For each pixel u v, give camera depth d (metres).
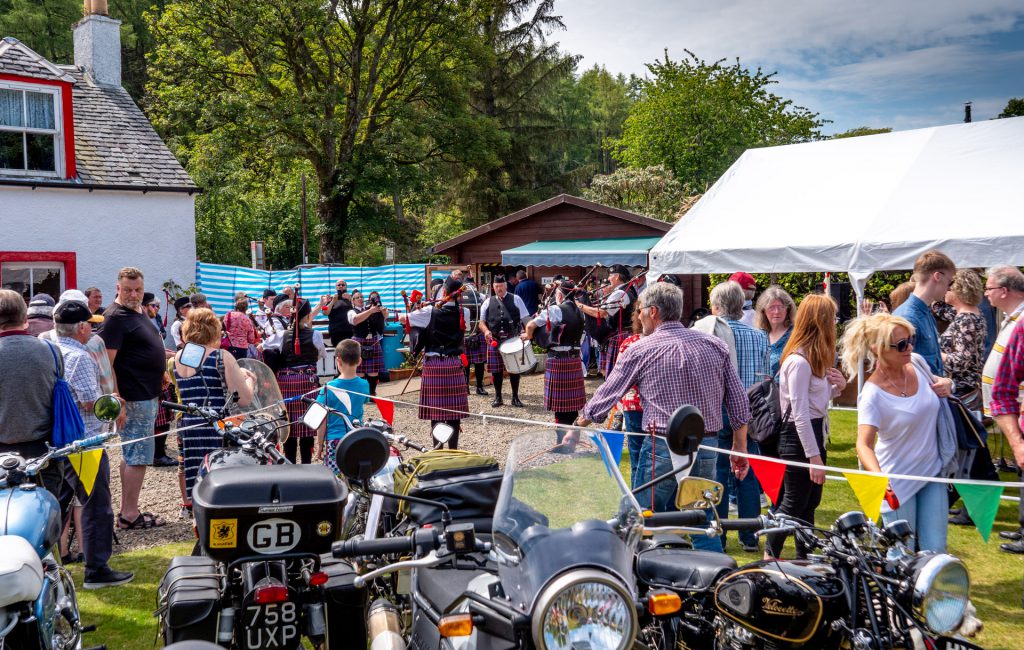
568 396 9.04
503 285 11.59
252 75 25.02
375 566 3.69
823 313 4.63
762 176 9.27
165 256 16.08
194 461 5.82
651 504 4.60
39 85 14.59
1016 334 4.64
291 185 32.78
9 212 14.38
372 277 18.56
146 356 6.09
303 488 3.16
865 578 2.73
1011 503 6.64
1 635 2.90
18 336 4.54
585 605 2.29
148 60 33.59
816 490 4.63
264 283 18.48
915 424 4.02
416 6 24.98
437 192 28.64
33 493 3.53
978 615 4.49
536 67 34.69
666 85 34.31
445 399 8.43
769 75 34.38
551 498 2.75
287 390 7.61
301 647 3.22
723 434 5.41
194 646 2.65
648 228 17.12
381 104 26.84
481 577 2.88
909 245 7.14
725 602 2.79
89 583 5.07
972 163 7.98
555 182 35.94
